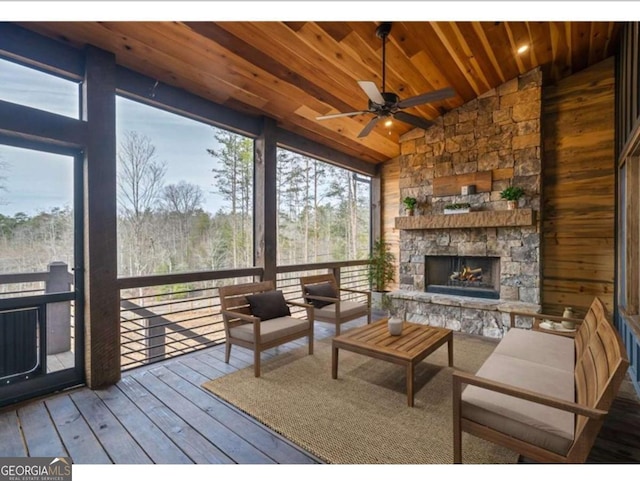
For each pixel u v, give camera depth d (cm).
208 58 315
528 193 432
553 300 450
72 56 272
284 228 626
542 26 331
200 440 205
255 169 441
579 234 432
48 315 271
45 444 201
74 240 282
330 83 381
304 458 189
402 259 550
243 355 353
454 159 495
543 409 160
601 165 418
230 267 448
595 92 421
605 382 142
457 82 425
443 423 221
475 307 433
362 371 306
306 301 414
